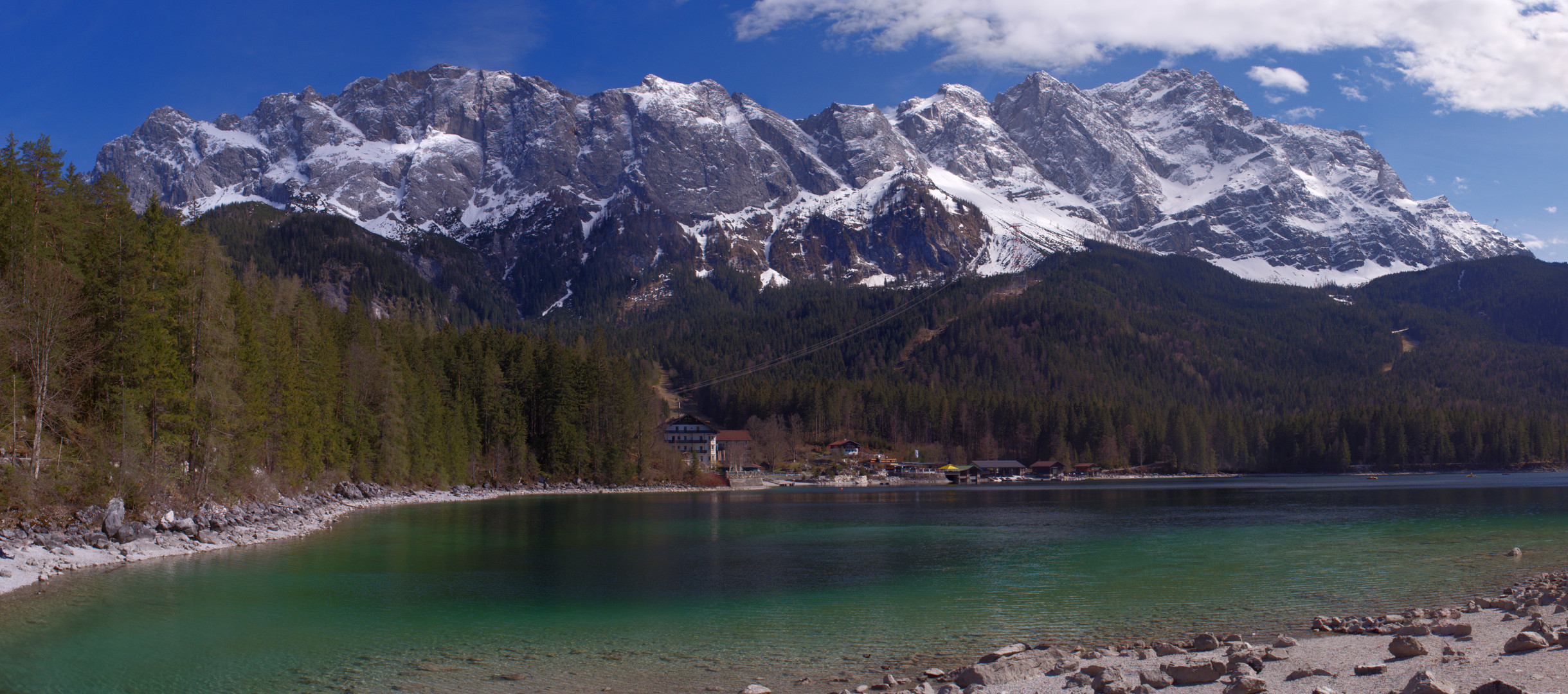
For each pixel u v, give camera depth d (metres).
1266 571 62.38
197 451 79.31
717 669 36.44
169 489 75.12
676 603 51.47
